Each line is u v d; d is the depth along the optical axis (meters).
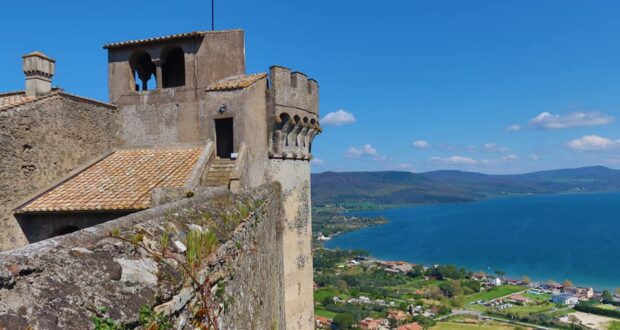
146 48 20.41
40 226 16.05
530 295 137.12
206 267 6.73
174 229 6.70
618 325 105.25
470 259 189.75
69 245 4.79
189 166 17.67
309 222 23.34
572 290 138.50
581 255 190.38
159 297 5.09
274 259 16.98
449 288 141.00
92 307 4.11
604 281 150.00
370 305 124.38
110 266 4.79
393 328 102.56
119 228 5.80
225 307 7.55
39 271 4.03
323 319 108.50
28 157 16.31
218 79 19.92
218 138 19.70
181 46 20.08
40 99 16.83
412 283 152.88
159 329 4.82
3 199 15.44
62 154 17.69
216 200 10.24
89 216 15.73
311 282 23.41
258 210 12.59
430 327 106.19
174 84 23.38
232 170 16.22
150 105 20.30
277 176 20.42
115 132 20.45
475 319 113.88
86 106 18.91
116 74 20.73
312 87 22.53
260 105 19.36
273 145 20.22
